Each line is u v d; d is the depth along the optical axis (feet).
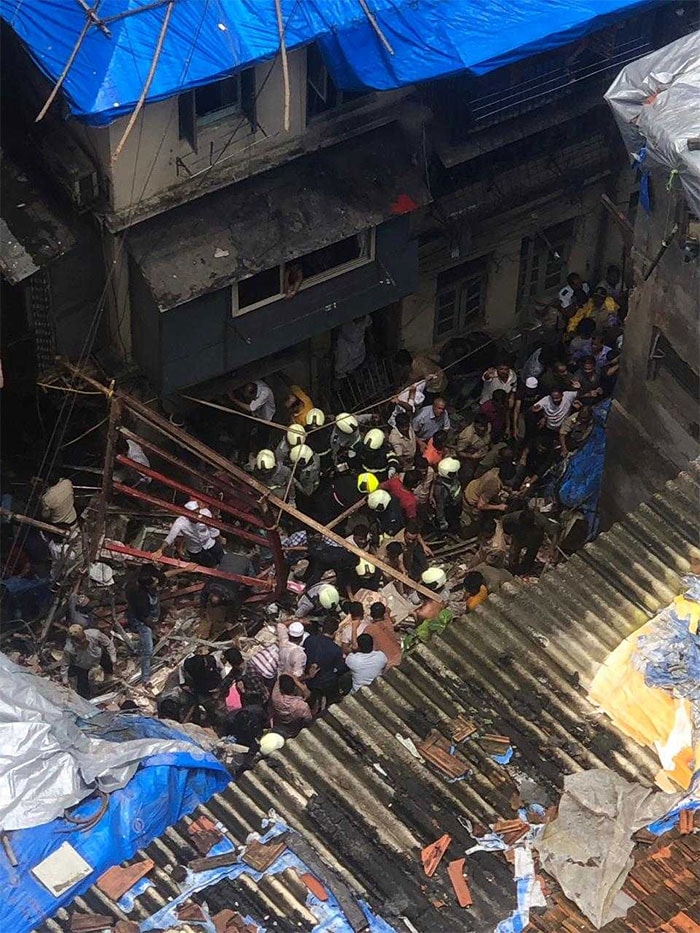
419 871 42.01
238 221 70.08
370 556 65.82
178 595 69.77
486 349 85.30
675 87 56.59
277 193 71.05
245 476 64.64
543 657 46.65
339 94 71.10
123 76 61.46
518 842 42.42
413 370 81.05
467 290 83.87
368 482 71.00
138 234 69.15
